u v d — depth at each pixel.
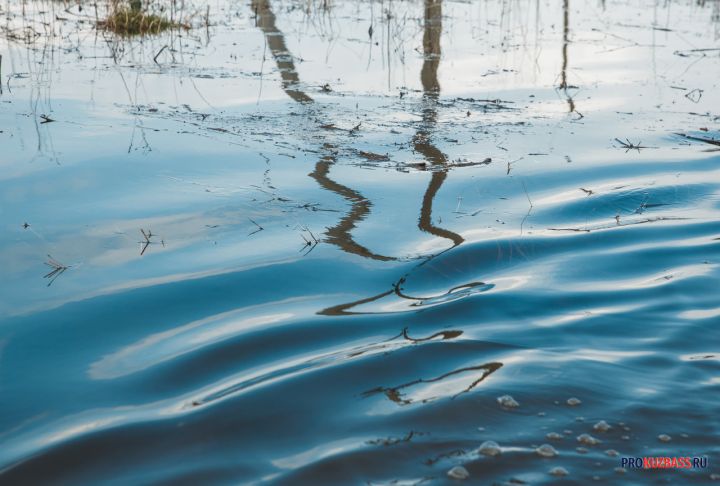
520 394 3.15
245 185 5.48
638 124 7.13
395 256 4.49
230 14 11.21
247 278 4.20
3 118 6.67
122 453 2.83
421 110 7.37
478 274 4.30
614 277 4.26
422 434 2.91
